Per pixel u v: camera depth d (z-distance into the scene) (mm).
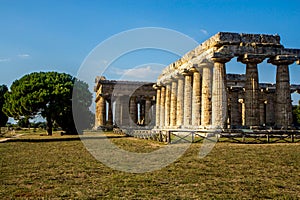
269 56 38781
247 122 38625
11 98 53562
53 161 20344
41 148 30094
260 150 24094
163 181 14023
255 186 12875
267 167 16969
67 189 12711
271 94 61000
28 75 57625
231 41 37938
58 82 54844
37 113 53094
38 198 11406
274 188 12578
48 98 51031
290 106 39281
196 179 14297
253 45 38219
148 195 11703
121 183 13734
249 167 17000
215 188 12641
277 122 39469
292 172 15641
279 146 26875
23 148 30469
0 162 20031
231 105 56250
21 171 16719
